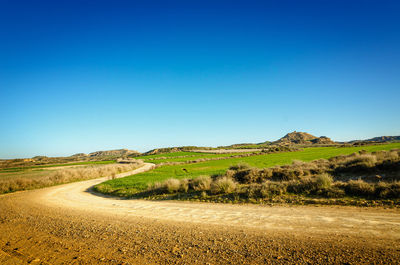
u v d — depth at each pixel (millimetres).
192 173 36188
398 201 9766
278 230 7453
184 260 5574
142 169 64438
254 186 15148
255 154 91812
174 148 187750
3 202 19328
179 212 11625
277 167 20562
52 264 5816
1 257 6449
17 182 32188
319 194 12336
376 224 7363
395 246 5484
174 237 7398
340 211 9430
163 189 18938
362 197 10992
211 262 5363
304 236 6684
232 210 11273
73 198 20797
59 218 11477
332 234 6695
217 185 16203
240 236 7086
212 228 8195
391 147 64188
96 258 6043
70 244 7301
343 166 18000
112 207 14578
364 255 5113
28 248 7148
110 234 8117
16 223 10820
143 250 6410
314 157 53125
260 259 5320
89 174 47906
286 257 5320
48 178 38219
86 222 10234
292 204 11500
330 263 4855
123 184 27859
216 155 105562
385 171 15398
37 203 17938
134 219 10469
